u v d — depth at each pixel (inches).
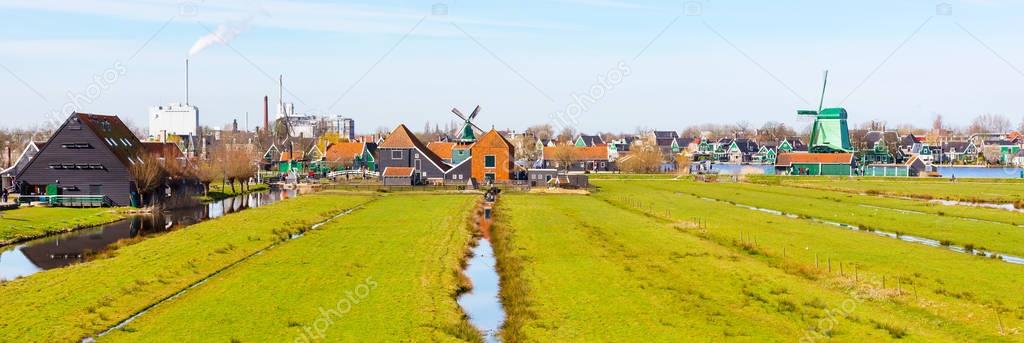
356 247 2351.1
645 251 2262.6
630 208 3811.5
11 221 2962.6
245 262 2080.5
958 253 2230.6
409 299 1615.4
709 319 1441.9
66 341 1300.4
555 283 1802.4
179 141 7559.1
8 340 1296.8
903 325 1376.7
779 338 1316.4
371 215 3432.6
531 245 2410.2
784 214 3555.6
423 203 4151.1
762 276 1840.6
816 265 1993.1
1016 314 1456.7
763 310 1504.7
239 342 1295.5
